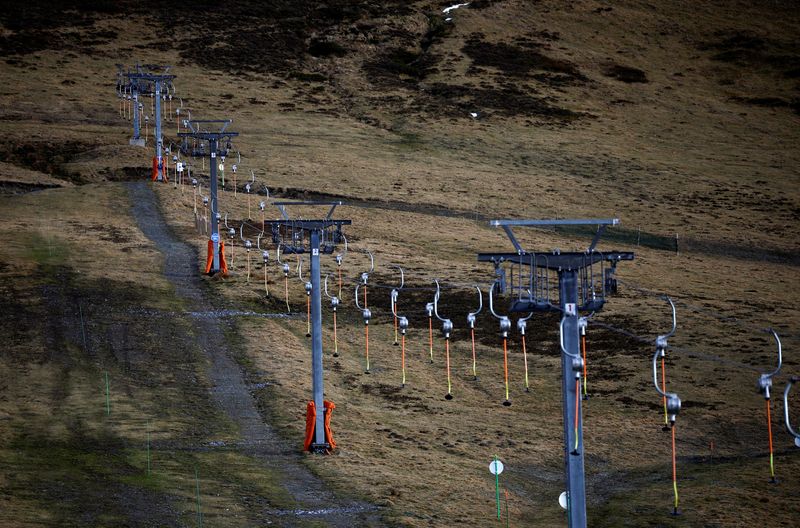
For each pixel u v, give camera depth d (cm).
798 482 5916
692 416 7519
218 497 5488
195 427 7031
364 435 7056
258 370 8556
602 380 8525
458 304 11050
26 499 5238
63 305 10169
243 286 11412
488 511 5531
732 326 9950
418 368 9019
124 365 8494
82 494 5403
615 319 10288
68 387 7838
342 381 8538
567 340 4041
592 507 5781
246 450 6531
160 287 11144
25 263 11681
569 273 4094
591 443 7106
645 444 7038
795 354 8850
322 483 5831
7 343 8906
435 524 5197
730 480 6025
